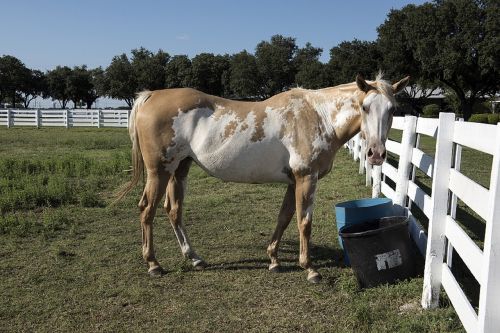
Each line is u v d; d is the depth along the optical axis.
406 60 45.88
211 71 67.81
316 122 4.57
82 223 6.75
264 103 4.73
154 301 4.18
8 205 7.46
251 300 4.16
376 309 3.85
